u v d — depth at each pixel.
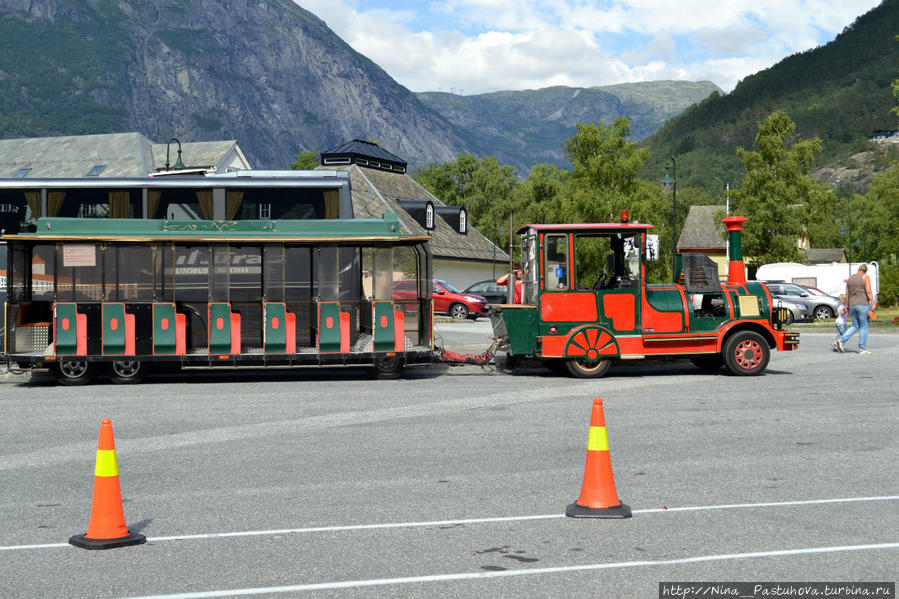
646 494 7.42
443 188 98.75
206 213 20.00
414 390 15.17
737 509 6.89
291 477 8.20
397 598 4.91
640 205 53.12
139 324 16.45
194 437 10.43
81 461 9.10
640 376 17.12
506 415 12.05
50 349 16.45
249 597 4.96
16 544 6.10
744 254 48.84
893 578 5.24
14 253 16.52
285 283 17.16
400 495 7.45
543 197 94.94
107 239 16.55
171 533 6.33
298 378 17.47
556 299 16.64
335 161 53.00
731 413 12.08
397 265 17.20
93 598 4.96
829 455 9.13
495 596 4.94
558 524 6.47
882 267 65.62
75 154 67.25
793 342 16.94
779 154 48.03
